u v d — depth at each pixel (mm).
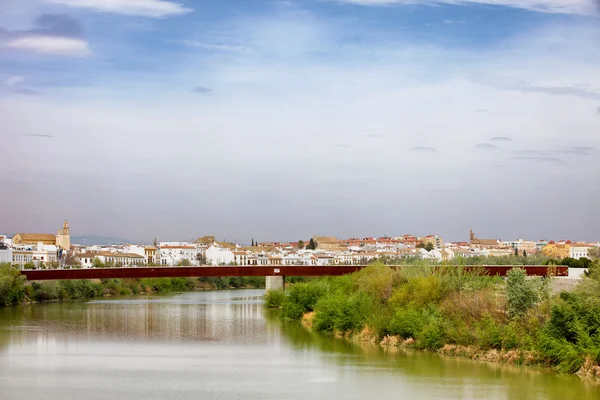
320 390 76812
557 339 85125
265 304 190625
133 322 144250
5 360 95500
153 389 78250
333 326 120438
